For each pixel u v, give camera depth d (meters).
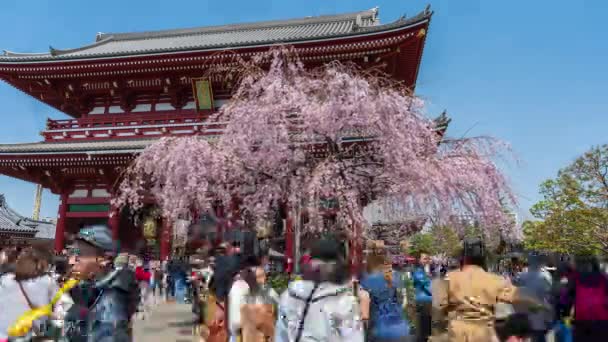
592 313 8.62
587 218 34.91
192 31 46.41
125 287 7.84
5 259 7.55
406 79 33.66
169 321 18.55
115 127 31.44
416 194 17.31
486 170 17.81
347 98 16.95
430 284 12.48
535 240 38.53
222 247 8.70
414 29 27.00
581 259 9.21
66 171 30.64
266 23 44.94
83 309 7.82
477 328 6.88
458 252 7.99
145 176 23.41
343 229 17.11
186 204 19.28
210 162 18.27
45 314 7.20
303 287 5.47
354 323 5.44
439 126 21.83
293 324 5.32
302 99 17.62
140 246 30.64
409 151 16.94
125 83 32.97
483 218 17.69
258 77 20.48
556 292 9.09
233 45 28.30
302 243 17.33
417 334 11.85
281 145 17.47
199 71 31.12
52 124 33.00
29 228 55.88
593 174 35.12
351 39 27.88
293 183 17.75
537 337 8.34
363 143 19.05
